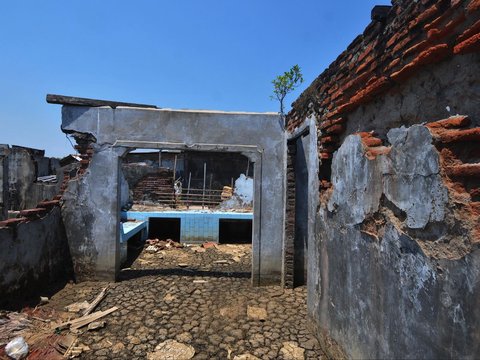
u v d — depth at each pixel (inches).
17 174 482.3
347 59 114.5
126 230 279.0
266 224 214.4
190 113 215.0
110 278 209.6
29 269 174.9
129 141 212.2
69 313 160.7
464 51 60.6
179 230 390.9
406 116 82.7
